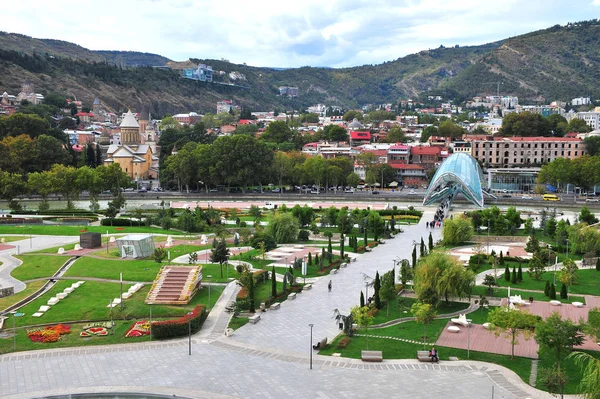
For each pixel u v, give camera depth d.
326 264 132.75
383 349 79.62
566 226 158.38
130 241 133.25
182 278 105.38
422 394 64.62
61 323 89.44
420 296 98.31
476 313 97.00
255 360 75.50
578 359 65.38
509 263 136.50
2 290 102.69
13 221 190.50
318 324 90.94
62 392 65.00
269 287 111.06
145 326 87.75
